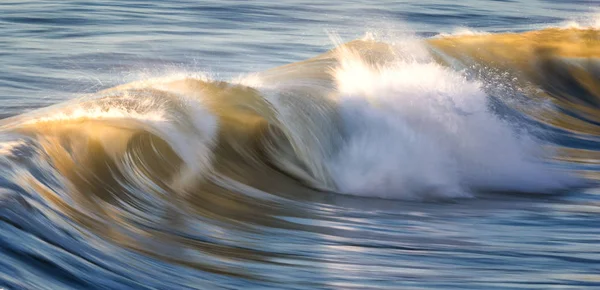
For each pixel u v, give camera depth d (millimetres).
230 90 39906
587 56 60688
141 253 22594
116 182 27672
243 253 24484
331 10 115062
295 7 116562
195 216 28203
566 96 56906
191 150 32625
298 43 83188
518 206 33562
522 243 27250
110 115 32781
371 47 56156
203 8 110188
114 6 108000
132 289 19781
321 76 45156
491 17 115000
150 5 111312
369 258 24719
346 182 35500
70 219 23047
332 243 26422
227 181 32375
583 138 49875
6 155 24859
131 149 30109
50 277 18891
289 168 35375
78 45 75875
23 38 78750
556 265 24625
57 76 61188
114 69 65562
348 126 38688
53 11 99562
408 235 27891
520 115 52562
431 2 130750
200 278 21531
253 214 29656
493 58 59406
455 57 58625
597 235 28859
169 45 78062
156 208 27625
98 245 21984
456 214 31688
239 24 96438
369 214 31000
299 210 30969
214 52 75312
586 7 132875
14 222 20625
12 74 60812
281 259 24141
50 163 25969
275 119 37562
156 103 35844
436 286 22203
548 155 43688
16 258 18969
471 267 24125
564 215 32000
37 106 50344
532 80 57656
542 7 131125
